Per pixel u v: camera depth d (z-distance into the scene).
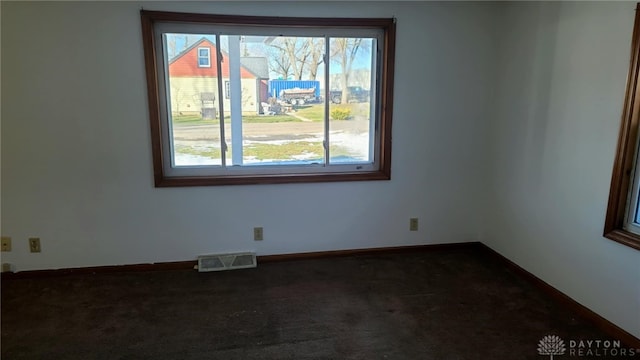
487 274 2.96
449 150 3.25
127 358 2.00
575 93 2.37
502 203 3.13
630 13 2.01
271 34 2.87
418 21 2.99
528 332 2.21
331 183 3.14
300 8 2.83
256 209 3.08
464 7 3.04
